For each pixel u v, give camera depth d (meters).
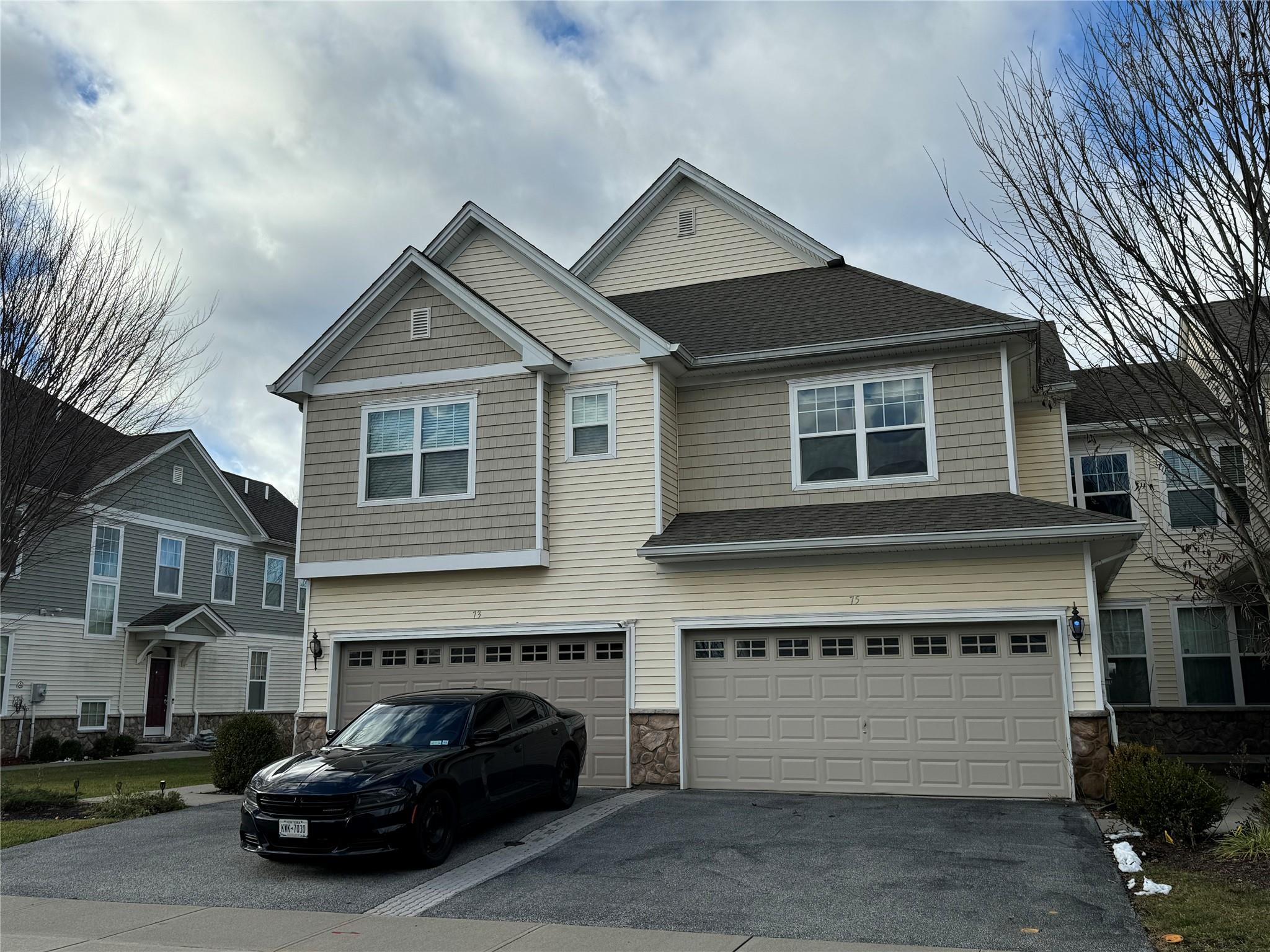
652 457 15.09
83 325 14.96
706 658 14.38
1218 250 8.27
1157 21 8.51
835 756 13.52
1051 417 16.61
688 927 7.53
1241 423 9.73
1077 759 12.47
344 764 9.69
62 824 12.35
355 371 16.42
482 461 15.48
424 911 8.16
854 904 7.94
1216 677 17.14
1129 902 7.81
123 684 26.38
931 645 13.41
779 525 14.37
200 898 8.78
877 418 15.12
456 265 16.97
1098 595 17.84
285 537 33.38
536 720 11.96
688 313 17.97
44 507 15.13
